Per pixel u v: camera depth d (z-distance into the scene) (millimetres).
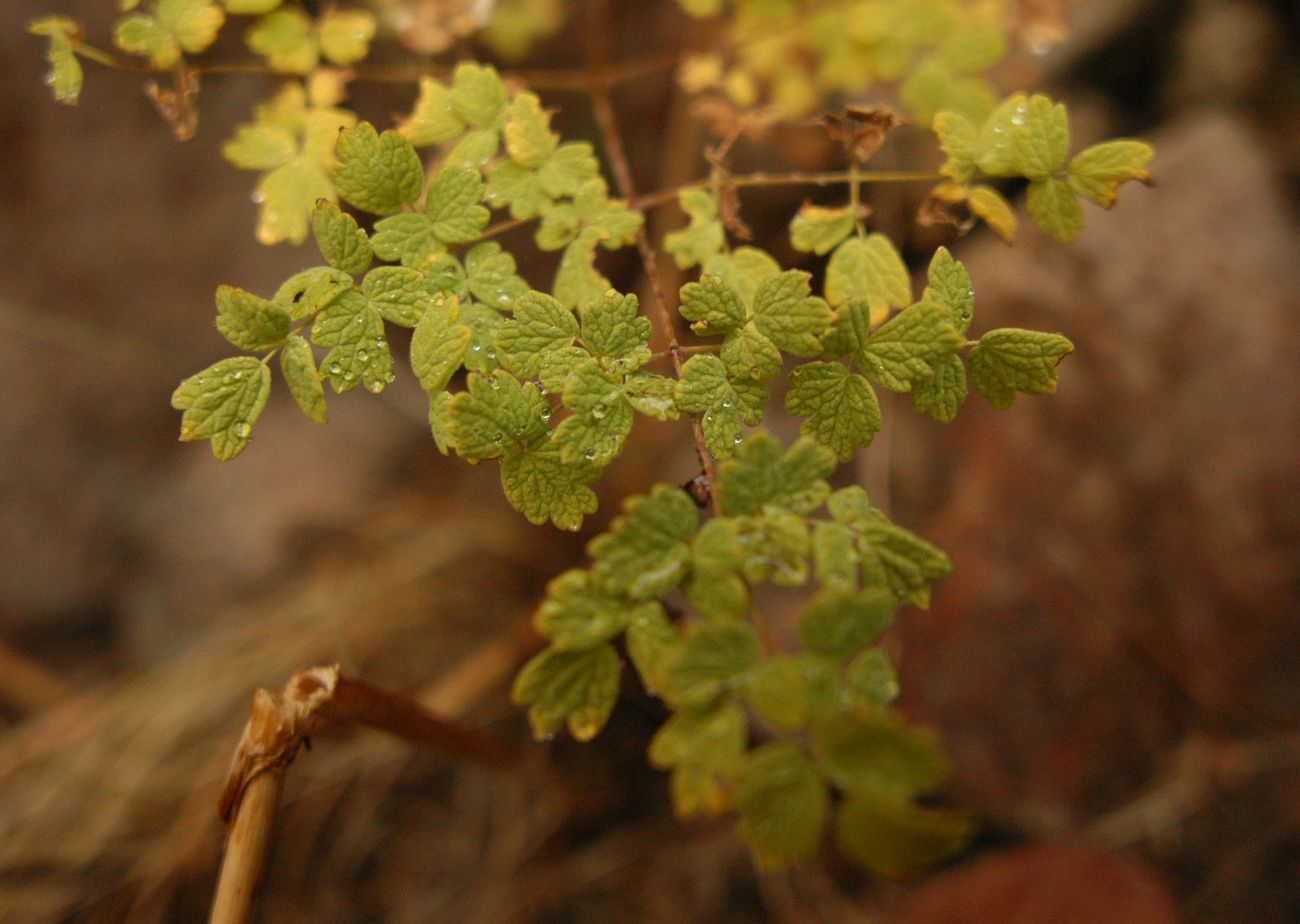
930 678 465
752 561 222
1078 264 487
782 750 215
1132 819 443
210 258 570
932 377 244
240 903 268
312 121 297
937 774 213
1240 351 467
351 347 246
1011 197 507
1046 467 470
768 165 483
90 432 573
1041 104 268
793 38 340
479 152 271
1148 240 490
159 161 561
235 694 488
